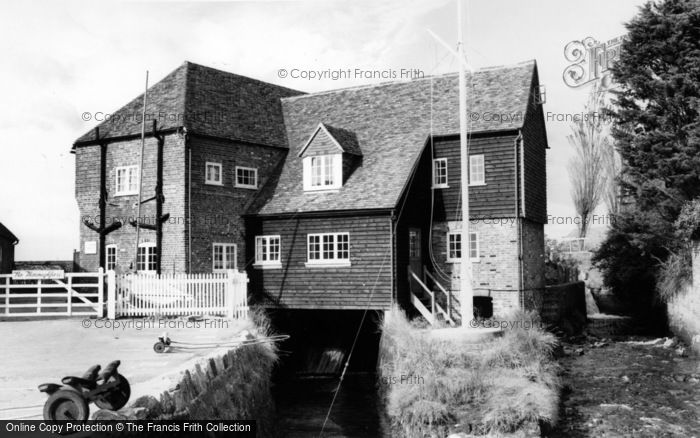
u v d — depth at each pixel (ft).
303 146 94.07
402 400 55.31
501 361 58.95
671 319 99.04
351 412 64.49
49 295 75.61
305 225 88.38
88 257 93.91
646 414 58.08
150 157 90.07
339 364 88.22
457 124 92.53
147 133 89.66
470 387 54.49
